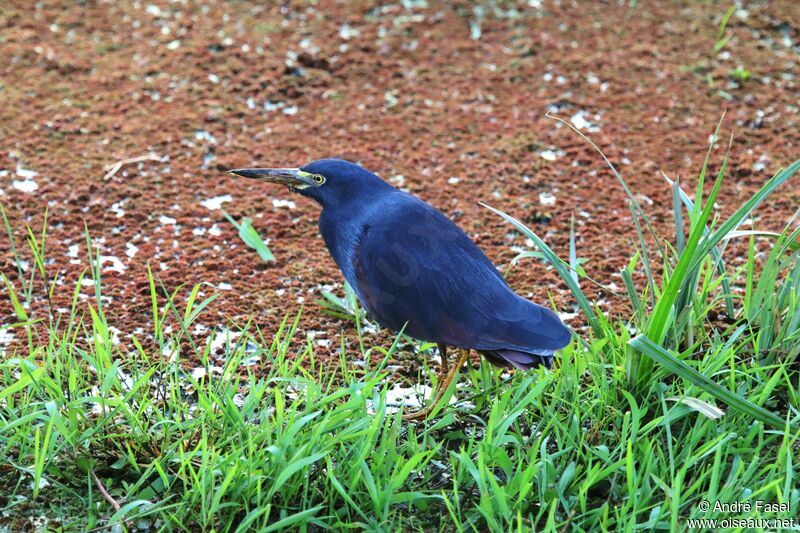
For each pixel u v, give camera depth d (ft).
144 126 38.45
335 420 22.02
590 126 39.06
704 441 23.31
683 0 47.03
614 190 35.37
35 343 27.22
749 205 23.20
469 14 46.11
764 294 26.89
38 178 35.17
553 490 21.88
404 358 27.61
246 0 47.16
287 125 38.91
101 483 22.56
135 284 30.19
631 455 20.89
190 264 31.40
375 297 25.26
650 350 22.33
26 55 42.32
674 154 37.32
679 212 26.43
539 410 24.59
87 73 41.60
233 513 21.15
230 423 22.88
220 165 36.35
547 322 23.61
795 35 44.93
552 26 45.50
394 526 21.61
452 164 36.70
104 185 35.06
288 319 28.96
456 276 24.31
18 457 23.13
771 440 23.61
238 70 42.04
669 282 22.97
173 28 44.86
